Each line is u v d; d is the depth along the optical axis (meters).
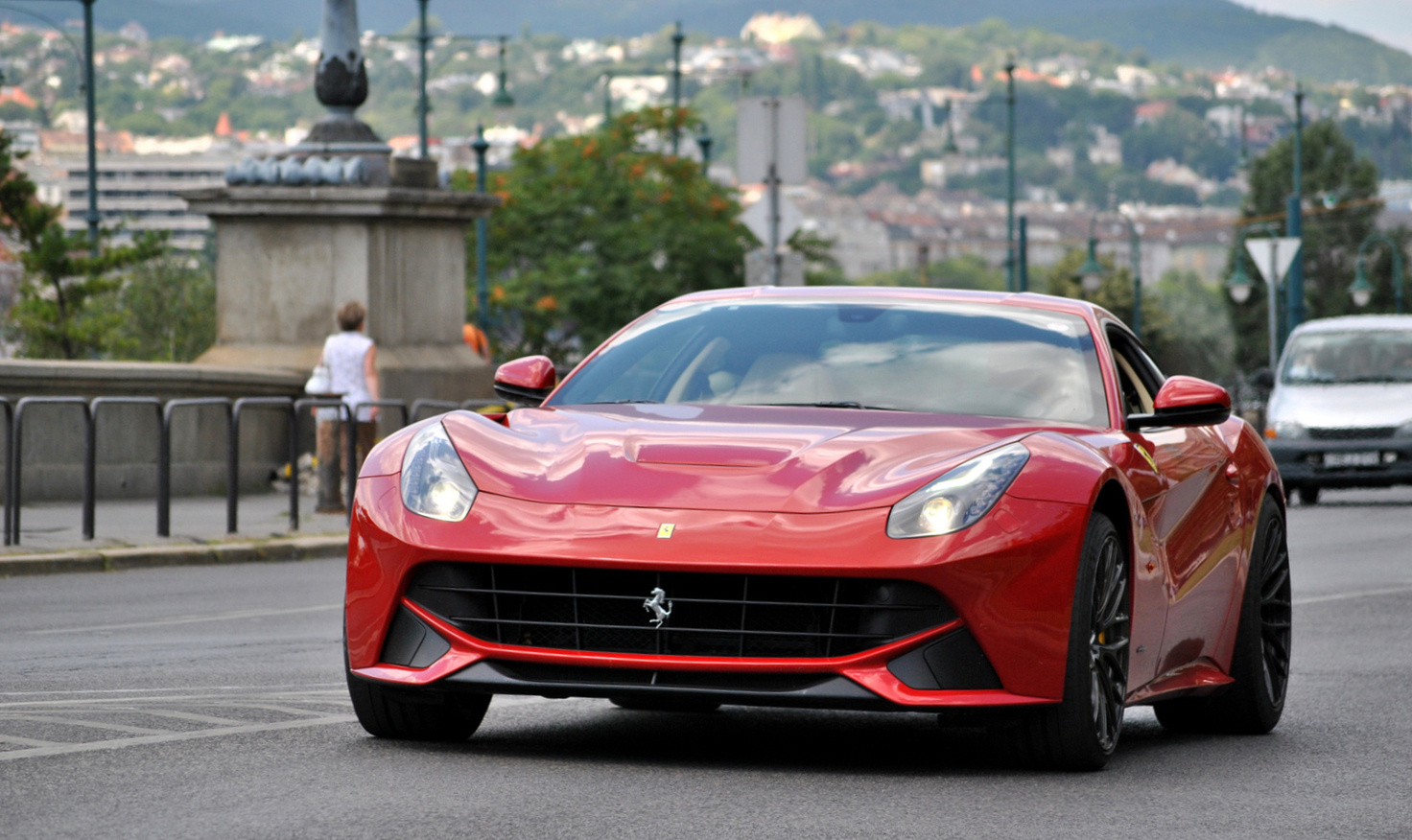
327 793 9.06
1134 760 10.95
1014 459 9.98
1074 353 11.75
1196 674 12.00
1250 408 75.38
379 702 10.48
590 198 77.62
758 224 33.12
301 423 37.44
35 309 51.59
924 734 11.73
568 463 10.15
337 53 39.81
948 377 11.48
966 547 9.55
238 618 19.00
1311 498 41.12
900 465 9.95
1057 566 9.73
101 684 13.76
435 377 38.97
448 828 8.26
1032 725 9.97
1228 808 9.33
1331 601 21.45
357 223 38.53
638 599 9.62
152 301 53.06
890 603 9.52
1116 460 10.63
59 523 28.91
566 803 8.92
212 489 35.56
